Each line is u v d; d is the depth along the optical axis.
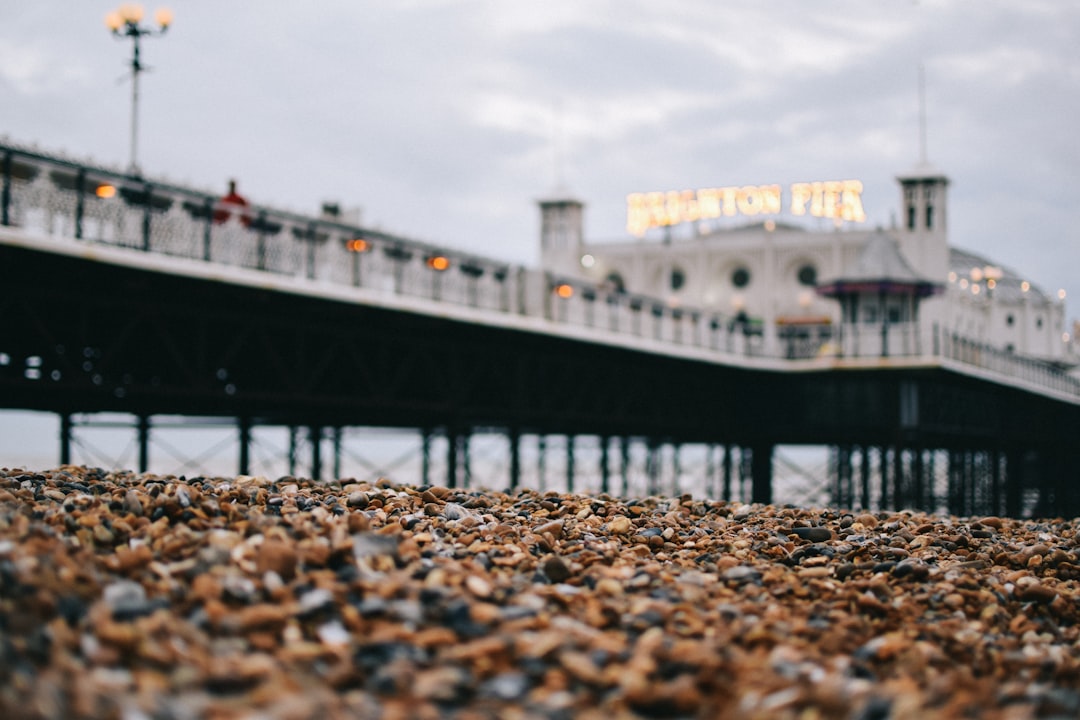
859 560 15.27
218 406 40.06
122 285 29.28
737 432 61.97
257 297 31.77
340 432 51.91
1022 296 129.75
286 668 8.47
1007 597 13.80
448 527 14.61
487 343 42.84
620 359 51.28
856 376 58.97
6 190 25.66
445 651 9.04
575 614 10.71
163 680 7.93
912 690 9.17
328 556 10.96
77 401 37.31
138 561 10.50
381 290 35.00
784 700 8.38
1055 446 91.88
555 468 68.12
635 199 96.12
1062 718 8.93
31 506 12.99
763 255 91.25
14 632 8.26
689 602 11.43
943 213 89.00
